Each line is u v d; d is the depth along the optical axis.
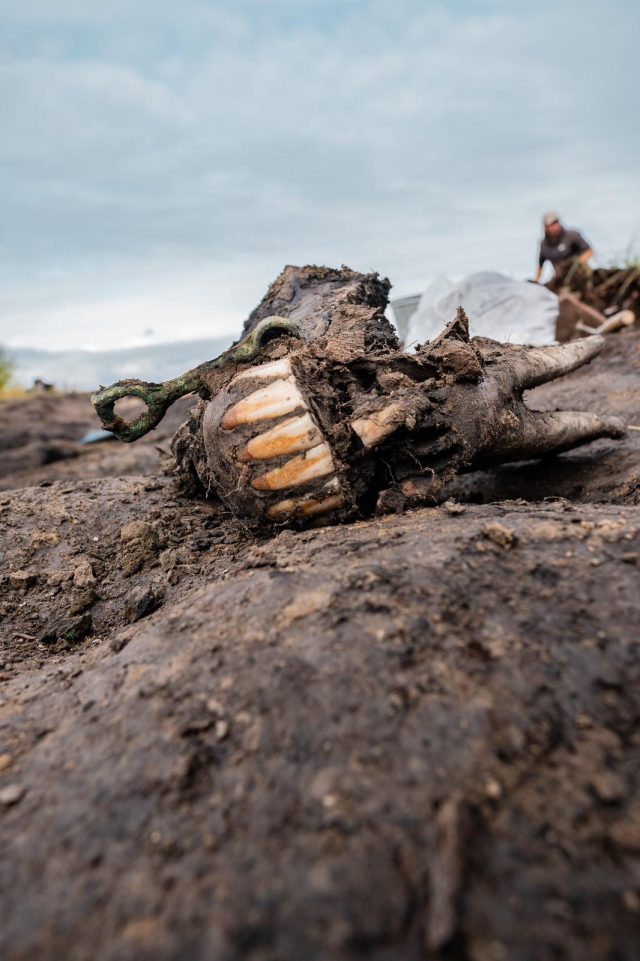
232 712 0.16
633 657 0.15
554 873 0.11
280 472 0.25
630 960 0.10
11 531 0.34
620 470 0.38
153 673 0.18
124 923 0.12
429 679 0.15
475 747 0.14
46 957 0.11
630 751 0.13
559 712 0.14
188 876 0.12
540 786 0.13
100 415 0.29
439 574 0.19
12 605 0.29
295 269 0.48
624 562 0.19
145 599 0.27
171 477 0.43
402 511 0.26
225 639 0.18
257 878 0.12
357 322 0.34
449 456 0.27
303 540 0.24
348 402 0.26
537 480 0.40
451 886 0.11
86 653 0.23
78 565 0.31
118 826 0.14
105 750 0.16
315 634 0.18
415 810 0.13
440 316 0.81
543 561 0.19
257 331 0.29
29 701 0.19
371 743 0.14
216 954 0.11
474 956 0.10
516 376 0.31
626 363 0.65
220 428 0.26
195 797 0.14
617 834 0.12
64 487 0.41
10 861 0.13
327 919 0.11
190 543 0.31
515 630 0.17
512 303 0.78
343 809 0.13
